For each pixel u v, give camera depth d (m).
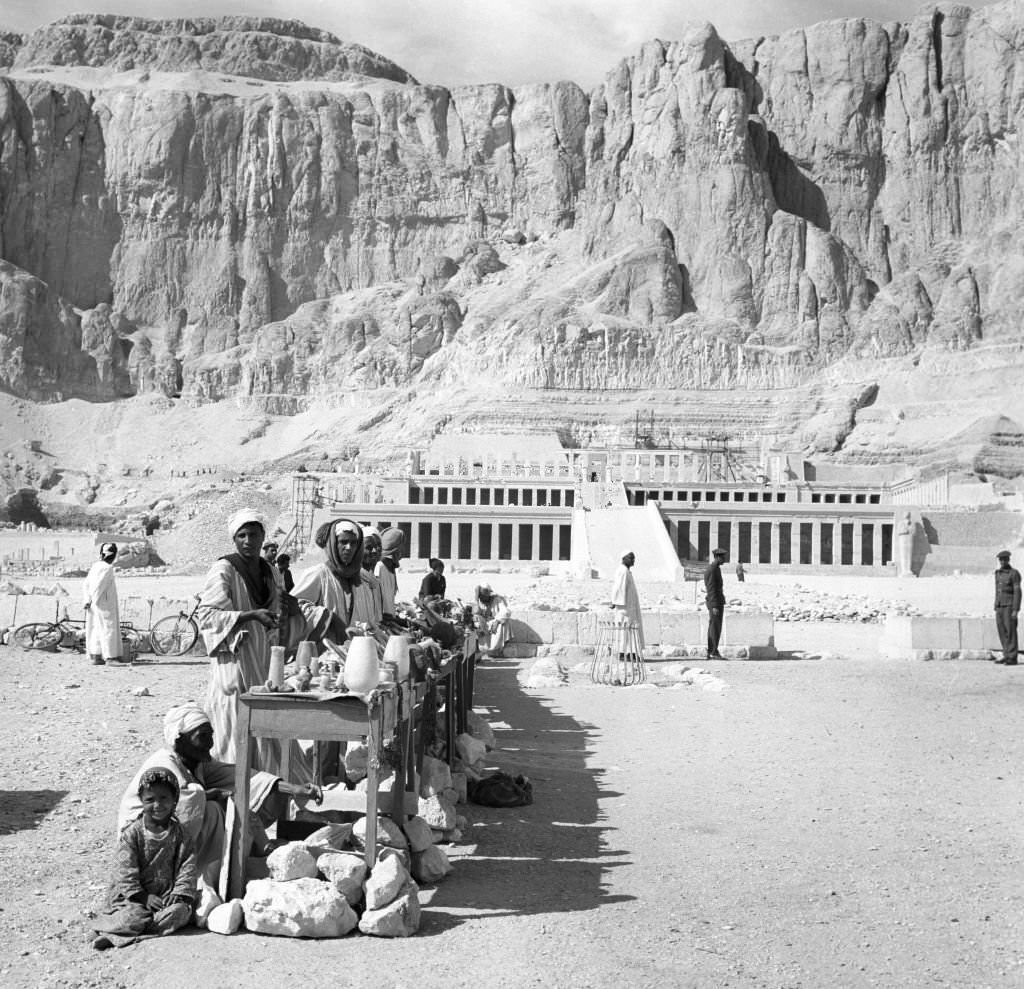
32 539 111.88
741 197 195.88
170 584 67.69
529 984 9.53
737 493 109.81
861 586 71.38
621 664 29.52
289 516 108.94
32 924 10.58
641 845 13.77
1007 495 110.56
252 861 11.63
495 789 15.73
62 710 21.86
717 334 176.12
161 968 9.73
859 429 151.12
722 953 10.29
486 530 92.44
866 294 191.62
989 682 29.56
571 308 179.88
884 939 10.70
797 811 15.51
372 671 11.47
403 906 10.69
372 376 193.62
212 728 11.70
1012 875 12.70
